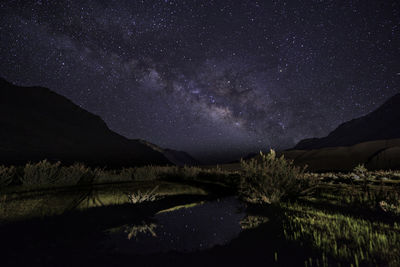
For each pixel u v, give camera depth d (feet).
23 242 10.60
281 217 14.74
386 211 15.44
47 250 9.91
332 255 8.84
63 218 14.42
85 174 31.68
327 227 12.19
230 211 17.76
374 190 23.95
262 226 13.24
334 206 17.47
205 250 10.14
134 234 12.28
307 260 8.59
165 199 22.34
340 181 36.01
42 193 19.06
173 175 43.86
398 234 10.88
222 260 9.05
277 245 10.21
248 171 25.17
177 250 10.18
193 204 20.61
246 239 11.30
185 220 15.20
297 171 23.86
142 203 20.01
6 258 8.98
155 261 9.04
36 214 14.62
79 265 8.63
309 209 16.53
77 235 11.87
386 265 7.86
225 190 29.78
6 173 22.99
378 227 12.09
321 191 24.43
